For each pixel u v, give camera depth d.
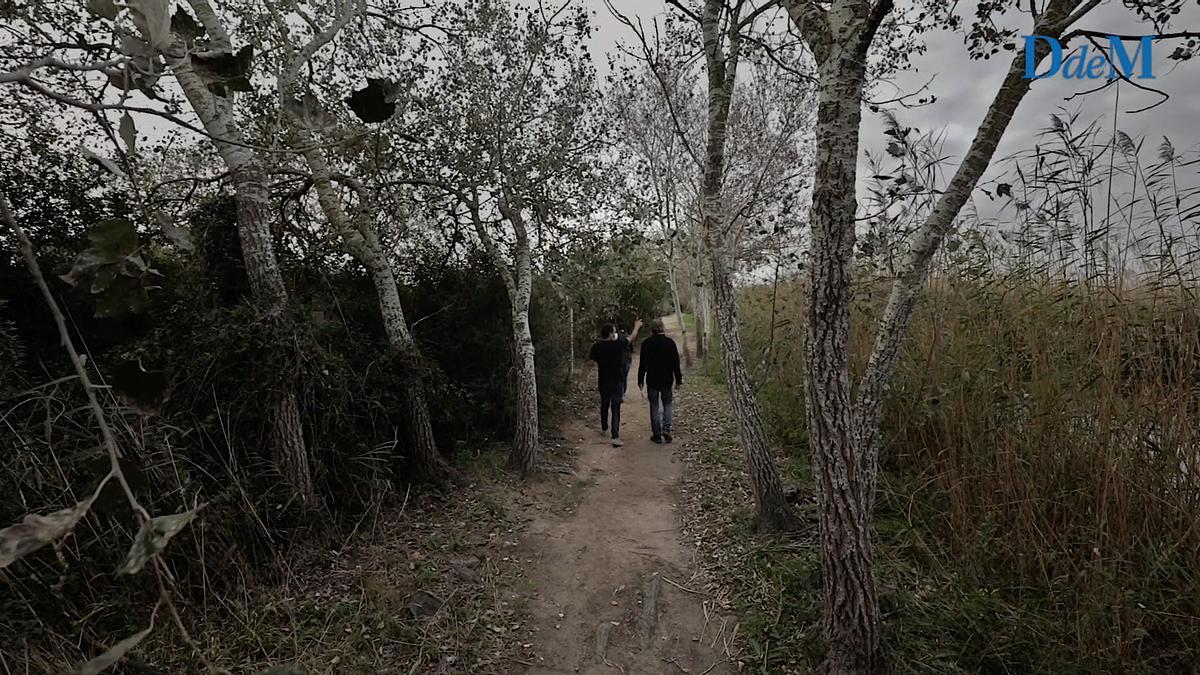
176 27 0.89
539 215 6.30
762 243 9.47
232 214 4.61
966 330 4.52
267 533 3.67
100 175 4.50
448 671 3.09
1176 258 3.49
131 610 3.03
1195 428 3.04
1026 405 3.65
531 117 5.98
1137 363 3.47
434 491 5.32
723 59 4.29
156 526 0.63
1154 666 2.75
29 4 2.81
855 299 5.72
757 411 4.48
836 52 2.54
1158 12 2.81
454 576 3.93
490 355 7.23
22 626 2.58
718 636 3.39
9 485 2.83
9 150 4.37
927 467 4.21
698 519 4.94
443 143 5.76
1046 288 4.25
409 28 5.65
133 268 0.84
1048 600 3.10
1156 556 2.83
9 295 4.24
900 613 3.20
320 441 4.46
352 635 3.21
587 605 3.79
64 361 4.07
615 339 7.80
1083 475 3.44
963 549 3.53
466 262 7.37
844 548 2.76
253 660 2.99
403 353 5.45
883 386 2.86
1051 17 2.39
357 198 5.55
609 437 7.66
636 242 7.16
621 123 8.77
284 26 4.71
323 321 4.62
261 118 4.79
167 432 3.50
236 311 4.02
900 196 3.61
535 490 5.62
